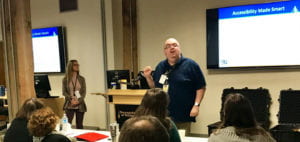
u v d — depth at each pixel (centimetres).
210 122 466
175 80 287
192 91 289
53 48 503
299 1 382
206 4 455
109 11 502
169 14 488
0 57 422
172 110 287
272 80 416
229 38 430
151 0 502
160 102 176
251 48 417
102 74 507
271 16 401
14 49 328
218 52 440
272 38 403
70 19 512
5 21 329
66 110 426
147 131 78
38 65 500
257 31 411
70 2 512
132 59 516
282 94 361
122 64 519
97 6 501
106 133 277
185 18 475
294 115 347
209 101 465
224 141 172
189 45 474
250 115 177
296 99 352
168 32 490
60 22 512
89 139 254
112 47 504
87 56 514
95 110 521
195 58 470
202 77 289
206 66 459
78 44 513
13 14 325
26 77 325
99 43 505
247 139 168
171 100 287
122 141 79
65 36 511
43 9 514
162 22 495
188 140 245
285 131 322
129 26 513
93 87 516
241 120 175
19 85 327
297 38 387
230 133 173
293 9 386
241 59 425
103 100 518
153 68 507
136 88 342
